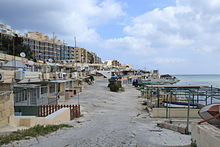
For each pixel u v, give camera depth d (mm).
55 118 13430
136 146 7523
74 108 18812
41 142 7340
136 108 27562
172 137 9586
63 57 126312
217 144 4949
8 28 97812
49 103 22531
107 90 51656
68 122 14562
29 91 18453
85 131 10508
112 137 9062
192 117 19703
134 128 12789
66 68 62750
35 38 106500
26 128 9352
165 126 13523
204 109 8133
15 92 16234
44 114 16375
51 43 115000
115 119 17984
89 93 41312
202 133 6098
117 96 42281
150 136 9781
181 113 19922
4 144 6715
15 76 11188
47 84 24250
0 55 32125
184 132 11102
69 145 7211
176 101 26516
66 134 9180
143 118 19109
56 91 27984
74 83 47312
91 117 19078
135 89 64250
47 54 111625
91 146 7246
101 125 13789
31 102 19125
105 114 21656
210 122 7684
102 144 7602
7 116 9688
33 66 39094
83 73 70000
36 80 19625
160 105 24938
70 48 132000
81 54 142625
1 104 9211
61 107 18031
